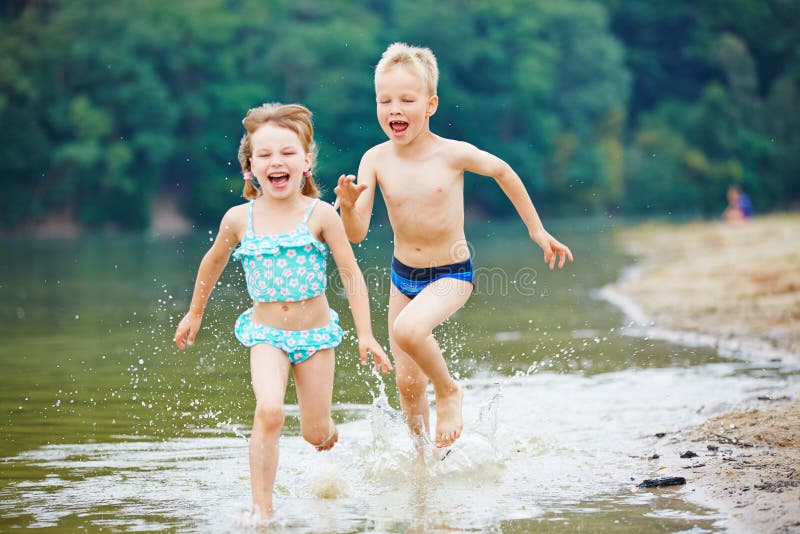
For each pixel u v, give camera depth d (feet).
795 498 17.31
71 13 186.91
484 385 31.12
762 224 129.70
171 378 32.76
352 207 20.57
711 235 118.32
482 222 214.48
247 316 20.39
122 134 188.44
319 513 17.95
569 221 219.61
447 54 221.25
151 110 186.09
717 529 16.20
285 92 200.34
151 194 187.52
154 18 190.29
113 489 19.79
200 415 27.20
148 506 18.53
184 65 193.06
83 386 31.42
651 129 255.70
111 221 184.75
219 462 22.07
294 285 19.69
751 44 282.97
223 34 196.44
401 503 18.57
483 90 226.38
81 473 21.09
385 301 52.80
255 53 204.44
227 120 196.03
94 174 181.68
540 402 28.14
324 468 20.04
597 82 241.76
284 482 20.33
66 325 48.47
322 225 20.10
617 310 51.62
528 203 23.12
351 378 33.22
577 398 28.58
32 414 27.35
